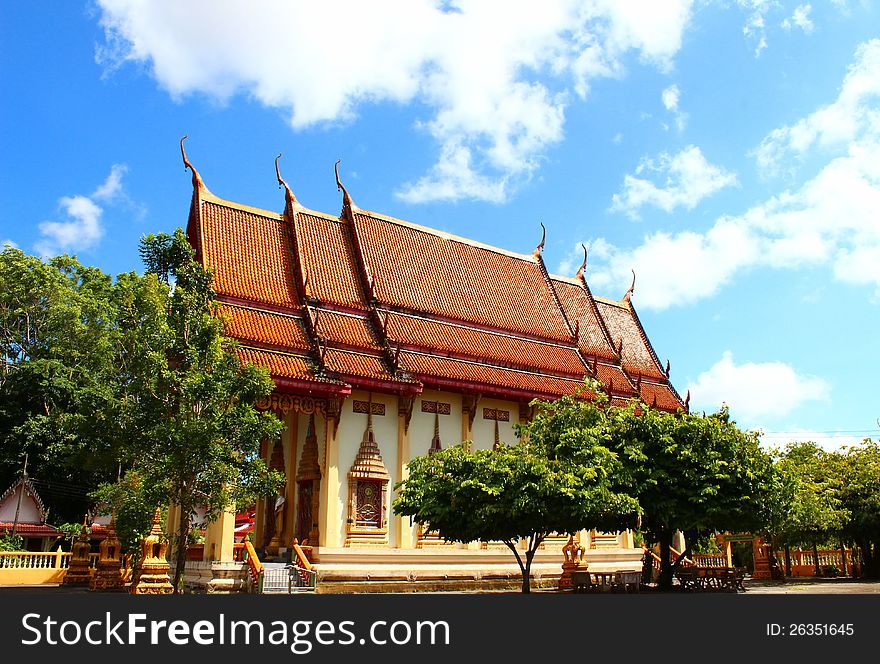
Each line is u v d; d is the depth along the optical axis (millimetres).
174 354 24234
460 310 41688
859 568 46562
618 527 28719
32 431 48688
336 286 37875
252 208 38531
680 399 50688
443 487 25125
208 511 23750
